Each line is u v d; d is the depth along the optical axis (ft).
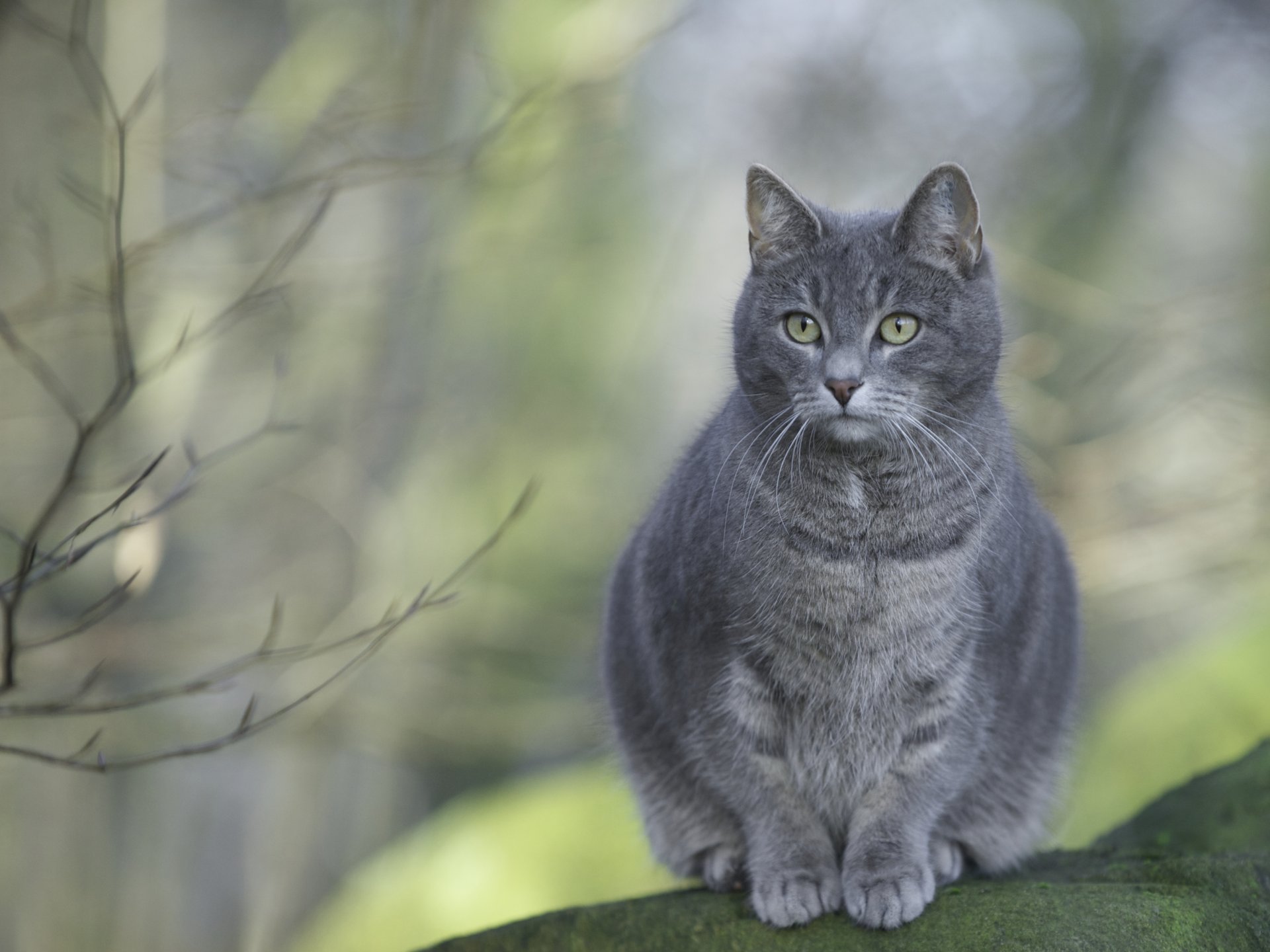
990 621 14.26
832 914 13.69
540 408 44.70
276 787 37.63
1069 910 12.76
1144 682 27.94
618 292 46.14
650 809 16.39
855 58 37.65
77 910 32.04
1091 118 40.93
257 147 29.91
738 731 14.46
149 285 26.99
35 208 22.77
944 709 14.28
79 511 27.63
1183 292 37.09
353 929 26.61
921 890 13.47
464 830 28.25
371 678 32.81
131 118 16.52
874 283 14.01
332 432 34.71
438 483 37.09
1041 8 41.88
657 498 17.01
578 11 30.09
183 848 35.19
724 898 14.51
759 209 14.58
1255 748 17.69
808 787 14.96
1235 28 40.16
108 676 27.89
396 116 25.72
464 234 33.30
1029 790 16.08
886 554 13.88
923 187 13.91
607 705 17.25
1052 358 29.55
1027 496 15.51
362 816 46.21
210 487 32.37
